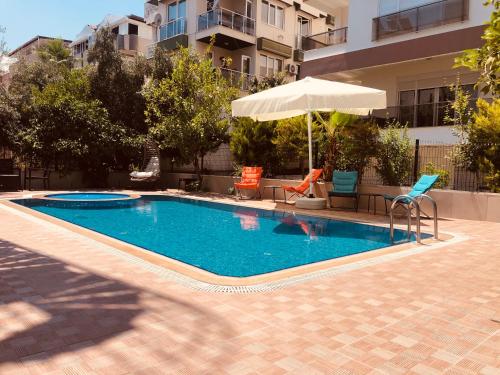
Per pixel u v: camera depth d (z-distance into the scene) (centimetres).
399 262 554
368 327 329
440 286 444
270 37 2727
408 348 292
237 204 1203
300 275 482
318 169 1229
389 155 1132
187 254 621
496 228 845
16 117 1529
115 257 547
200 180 1606
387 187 1098
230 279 459
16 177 1464
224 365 263
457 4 1551
